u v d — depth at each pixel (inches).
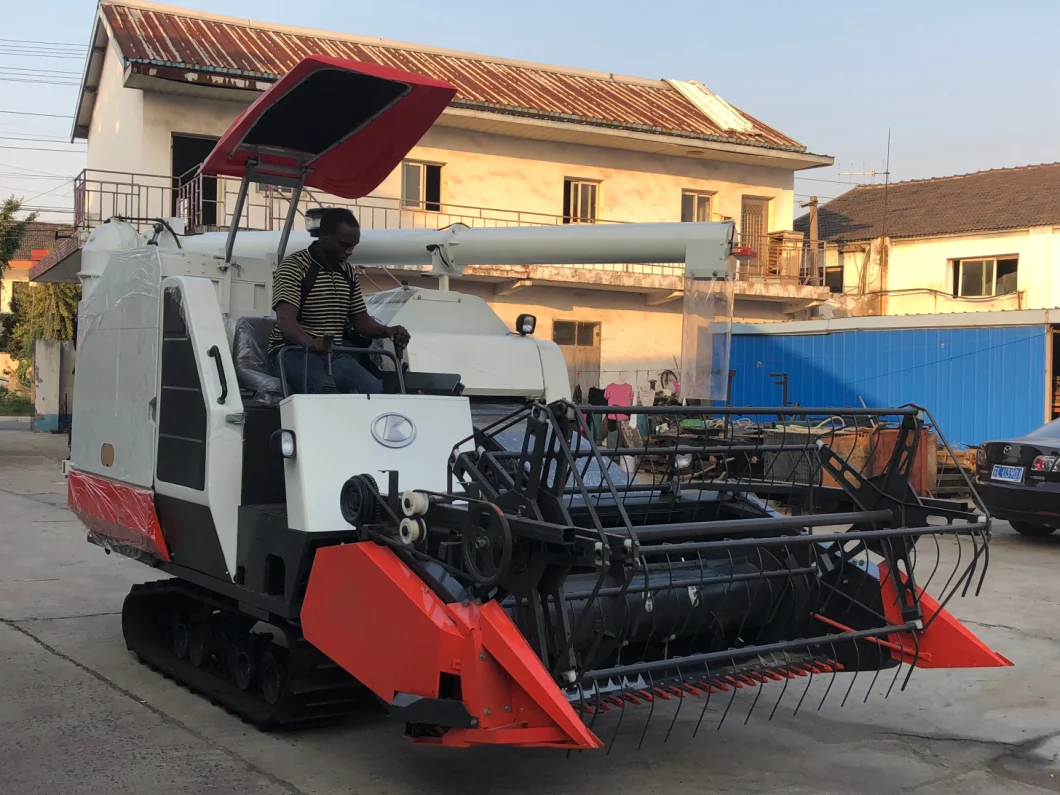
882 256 1234.6
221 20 776.3
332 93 200.5
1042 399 643.5
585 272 731.4
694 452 181.6
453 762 179.6
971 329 676.1
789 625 192.9
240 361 215.8
